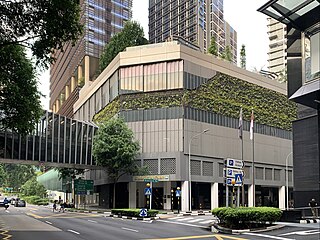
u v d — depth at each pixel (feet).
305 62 107.86
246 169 213.46
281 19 108.68
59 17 40.96
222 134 201.67
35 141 164.35
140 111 193.26
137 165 189.26
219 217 81.25
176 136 185.26
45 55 43.55
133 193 191.01
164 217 130.82
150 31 517.14
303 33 108.78
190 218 124.98
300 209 97.09
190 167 183.83
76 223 101.60
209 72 201.16
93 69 336.70
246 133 215.10
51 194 387.55
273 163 231.71
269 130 231.71
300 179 117.08
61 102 418.10
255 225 77.97
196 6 459.73
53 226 91.30
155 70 194.08
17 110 69.67
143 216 119.14
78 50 354.13
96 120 233.55
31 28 40.96
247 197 216.95
